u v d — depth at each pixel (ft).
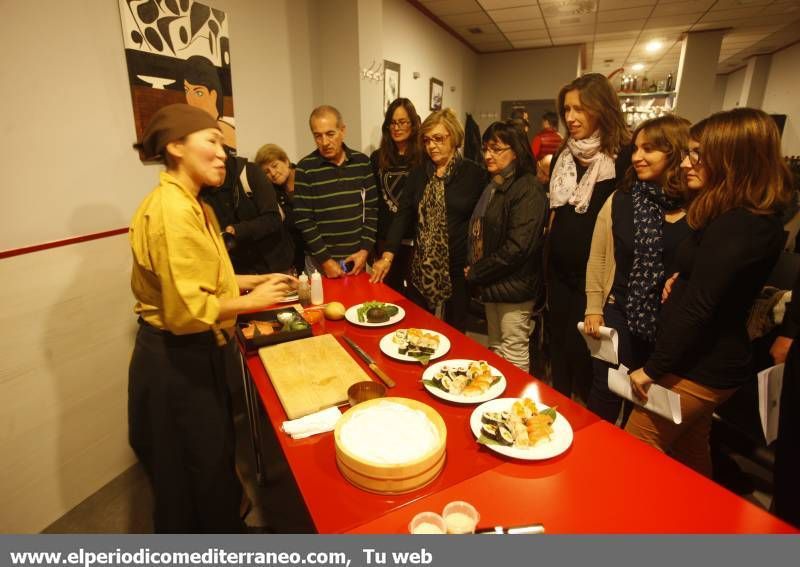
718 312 4.00
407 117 8.57
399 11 14.42
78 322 5.94
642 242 5.16
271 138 9.93
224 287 4.45
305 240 8.14
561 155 6.65
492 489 2.99
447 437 3.52
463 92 22.34
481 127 25.41
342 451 3.06
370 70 11.41
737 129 3.65
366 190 8.29
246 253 7.77
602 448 3.35
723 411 6.68
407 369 4.49
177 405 4.35
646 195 5.24
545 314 8.12
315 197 8.05
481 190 7.86
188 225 3.78
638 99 24.18
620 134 6.02
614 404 5.81
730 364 4.09
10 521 5.39
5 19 4.97
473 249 7.14
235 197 7.34
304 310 5.74
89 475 6.31
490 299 6.88
